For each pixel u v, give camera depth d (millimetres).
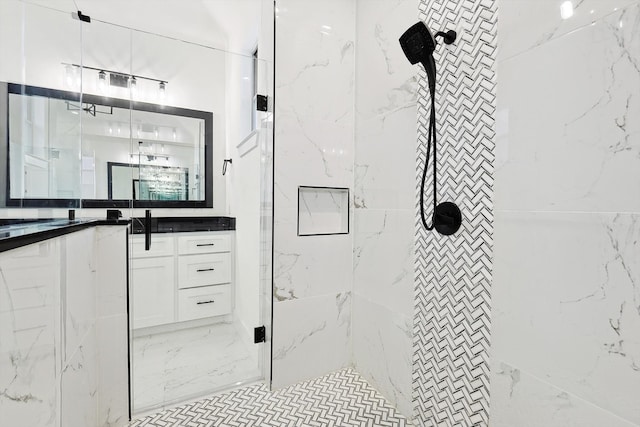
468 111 1029
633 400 648
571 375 755
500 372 929
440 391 1147
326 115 1590
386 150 1434
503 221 920
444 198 1127
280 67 1467
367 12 1556
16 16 1076
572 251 754
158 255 1964
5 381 467
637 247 641
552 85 792
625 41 654
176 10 2439
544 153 812
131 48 1988
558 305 782
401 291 1340
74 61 1244
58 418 730
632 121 646
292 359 1552
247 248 1929
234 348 1935
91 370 1101
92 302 1116
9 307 482
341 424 1278
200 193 2230
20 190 977
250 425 1271
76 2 2262
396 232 1371
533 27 834
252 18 1981
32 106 1062
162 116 2088
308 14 1528
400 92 1344
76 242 890
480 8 982
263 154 1607
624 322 661
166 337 1991
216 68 2295
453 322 1092
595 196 709
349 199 1674
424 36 1055
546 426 809
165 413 1346
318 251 1598
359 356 1645
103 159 1868
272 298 1494
